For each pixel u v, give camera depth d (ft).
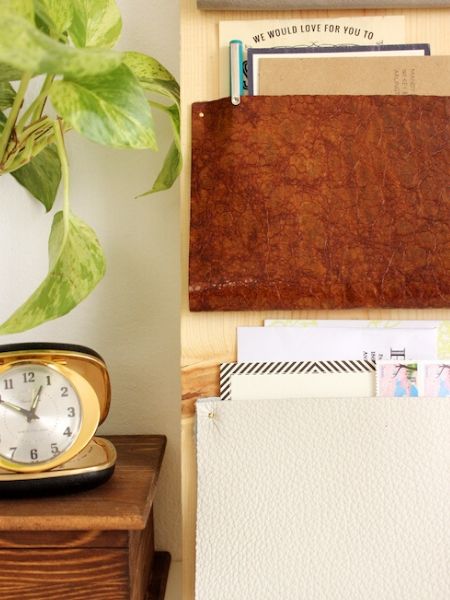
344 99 1.87
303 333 1.92
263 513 1.85
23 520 1.58
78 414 1.77
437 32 1.94
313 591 1.84
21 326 1.50
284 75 1.88
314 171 1.86
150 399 2.42
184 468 1.96
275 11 1.94
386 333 1.93
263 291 1.83
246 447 1.86
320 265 1.84
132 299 2.40
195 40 1.95
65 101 1.44
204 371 1.94
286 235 1.85
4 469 1.71
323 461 1.85
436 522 1.84
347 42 1.94
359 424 1.85
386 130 1.87
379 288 1.83
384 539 1.84
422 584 1.83
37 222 2.38
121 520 1.59
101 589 1.65
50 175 2.22
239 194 1.86
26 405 1.74
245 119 1.86
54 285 1.58
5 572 1.64
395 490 1.85
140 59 2.00
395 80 1.88
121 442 2.27
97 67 1.28
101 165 2.37
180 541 2.43
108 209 2.38
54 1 1.57
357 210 1.85
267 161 1.86
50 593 1.65
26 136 1.85
